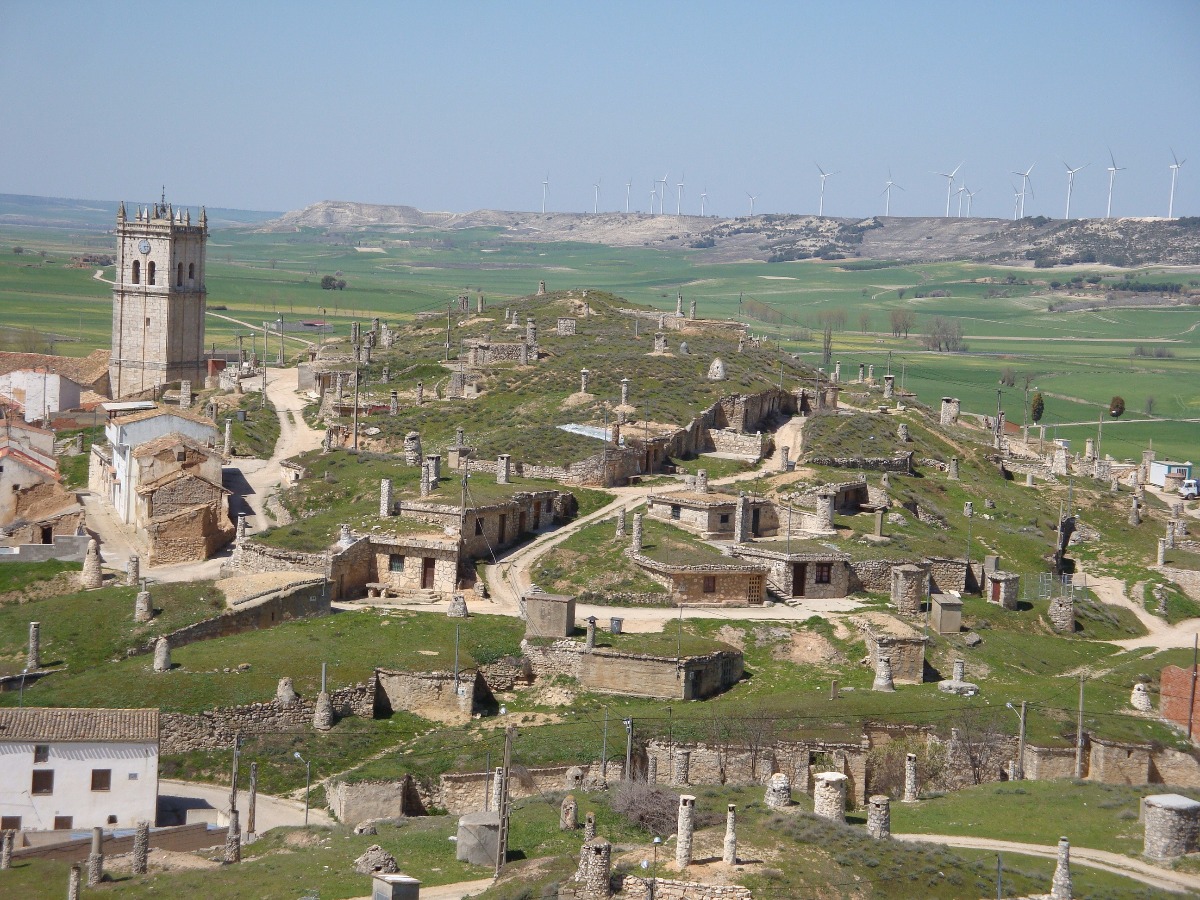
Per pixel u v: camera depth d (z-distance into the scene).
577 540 137.50
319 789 100.81
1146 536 169.00
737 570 129.50
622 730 102.38
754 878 72.44
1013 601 141.88
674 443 168.62
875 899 73.25
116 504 156.75
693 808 75.31
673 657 111.44
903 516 155.62
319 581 124.31
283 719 106.00
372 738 106.31
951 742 103.50
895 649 117.88
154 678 107.50
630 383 187.12
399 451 171.62
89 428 189.88
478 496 140.88
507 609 125.12
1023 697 112.38
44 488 151.62
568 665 113.88
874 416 189.75
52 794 94.31
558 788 96.81
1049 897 75.38
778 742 100.62
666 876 72.81
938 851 78.94
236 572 133.88
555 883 74.06
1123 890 77.31
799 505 150.50
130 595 122.94
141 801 95.25
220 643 115.69
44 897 81.81
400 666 111.19
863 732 104.00
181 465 149.50
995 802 93.12
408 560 131.12
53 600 124.19
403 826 90.62
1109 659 131.62
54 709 98.50
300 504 149.38
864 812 93.38
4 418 185.88
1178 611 150.12
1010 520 166.00
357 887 80.19
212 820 96.19
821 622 123.69
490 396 187.88
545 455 158.75
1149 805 84.19
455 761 100.12
